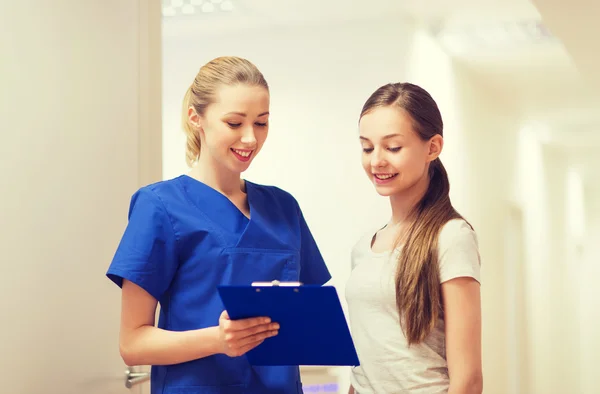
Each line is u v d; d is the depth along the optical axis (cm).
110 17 206
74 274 185
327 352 136
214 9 422
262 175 443
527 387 637
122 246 146
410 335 150
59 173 181
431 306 149
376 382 155
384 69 430
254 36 454
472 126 531
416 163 155
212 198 152
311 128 439
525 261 666
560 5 356
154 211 147
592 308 1115
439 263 151
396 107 154
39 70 175
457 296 149
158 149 228
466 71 525
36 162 173
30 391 167
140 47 221
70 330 182
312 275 174
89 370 189
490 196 568
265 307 128
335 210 430
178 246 148
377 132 155
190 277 149
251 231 153
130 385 206
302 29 446
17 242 165
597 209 1148
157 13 231
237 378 147
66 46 186
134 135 215
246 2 410
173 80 466
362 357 158
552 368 780
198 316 148
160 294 148
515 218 666
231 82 146
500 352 577
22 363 165
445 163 460
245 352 135
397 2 403
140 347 144
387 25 431
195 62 463
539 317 716
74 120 188
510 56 498
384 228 168
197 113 151
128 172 211
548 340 762
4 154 162
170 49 468
